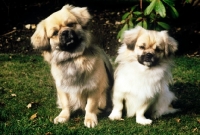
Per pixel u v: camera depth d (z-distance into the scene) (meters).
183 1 2.77
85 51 1.69
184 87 2.08
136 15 2.22
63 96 1.76
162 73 1.69
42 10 3.02
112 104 1.82
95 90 1.72
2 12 2.96
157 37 1.69
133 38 1.70
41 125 1.71
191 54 2.53
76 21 1.67
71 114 1.80
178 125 1.73
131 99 1.73
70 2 3.15
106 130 1.68
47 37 1.68
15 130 1.66
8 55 2.46
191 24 2.77
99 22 2.80
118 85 1.72
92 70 1.69
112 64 1.90
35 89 2.04
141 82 1.69
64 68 1.69
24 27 2.79
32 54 2.53
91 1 3.23
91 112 1.75
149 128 1.69
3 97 1.95
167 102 1.80
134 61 1.69
